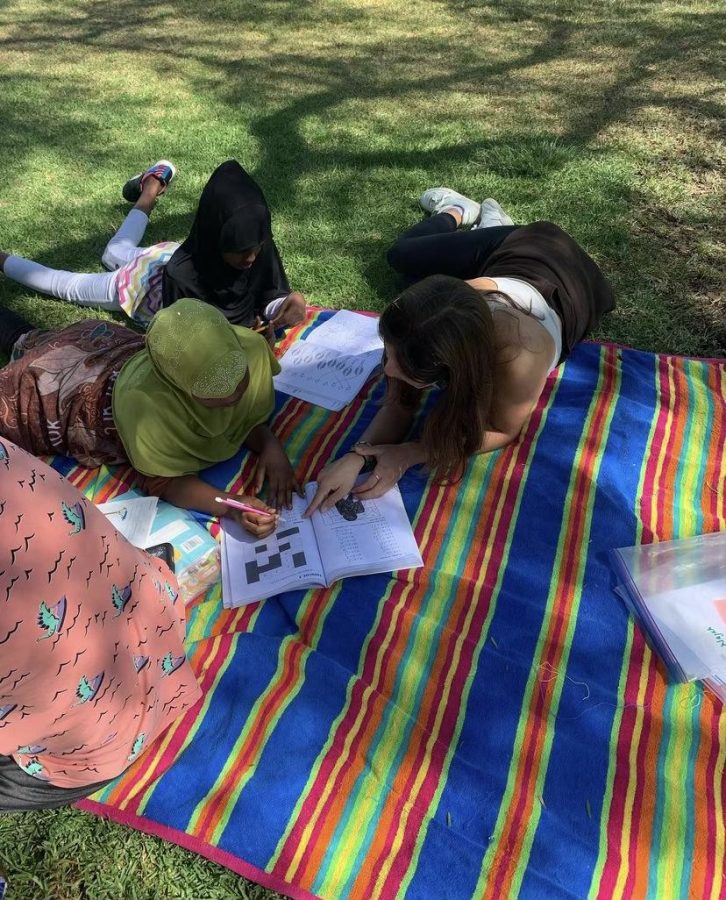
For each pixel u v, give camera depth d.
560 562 2.13
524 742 1.75
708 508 2.29
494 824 1.62
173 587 1.85
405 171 4.15
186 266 2.79
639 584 2.04
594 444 2.45
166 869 1.62
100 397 2.35
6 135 4.76
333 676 1.88
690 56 5.49
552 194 3.83
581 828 1.61
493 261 2.57
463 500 2.30
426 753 1.74
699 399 2.63
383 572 2.12
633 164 4.06
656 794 1.66
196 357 1.97
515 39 6.07
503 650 1.94
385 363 2.04
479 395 2.00
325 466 2.46
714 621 1.95
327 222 3.77
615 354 2.82
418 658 1.92
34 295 3.38
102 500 2.38
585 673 1.88
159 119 4.95
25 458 1.17
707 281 3.23
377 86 5.32
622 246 3.43
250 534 2.21
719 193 3.79
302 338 2.99
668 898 1.52
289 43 6.25
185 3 7.40
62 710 1.29
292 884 1.56
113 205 4.01
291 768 1.72
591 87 5.10
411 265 3.02
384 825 1.63
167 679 1.68
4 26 6.96
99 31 6.73
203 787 1.70
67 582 1.20
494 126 4.61
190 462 2.32
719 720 1.77
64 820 1.70
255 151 4.47
